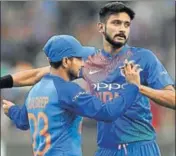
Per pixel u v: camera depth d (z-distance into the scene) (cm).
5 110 1894
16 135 3734
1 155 3462
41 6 5047
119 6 1948
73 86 1750
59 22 4984
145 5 4847
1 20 4975
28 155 3519
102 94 1983
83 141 3534
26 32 4925
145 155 1980
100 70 1998
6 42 4778
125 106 1738
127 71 1769
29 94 1822
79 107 1734
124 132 1980
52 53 1762
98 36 4794
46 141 1745
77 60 1775
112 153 2006
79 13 4991
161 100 1859
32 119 1792
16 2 5062
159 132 3812
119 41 1952
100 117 1731
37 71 2047
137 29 4778
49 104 1750
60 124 1745
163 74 1936
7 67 4538
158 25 4800
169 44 4703
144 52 1975
